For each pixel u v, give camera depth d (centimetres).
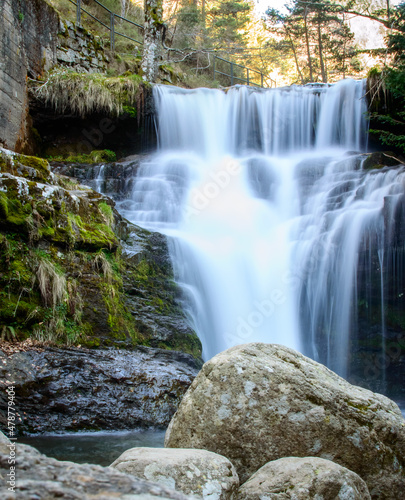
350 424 292
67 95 1302
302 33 3166
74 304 596
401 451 300
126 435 462
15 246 571
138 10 2786
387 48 1317
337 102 1516
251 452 290
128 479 153
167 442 315
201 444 297
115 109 1374
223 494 237
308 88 1573
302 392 297
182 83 2223
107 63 1709
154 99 1462
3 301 538
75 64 1521
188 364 639
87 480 149
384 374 898
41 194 619
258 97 1578
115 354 561
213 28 3238
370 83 1406
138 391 512
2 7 1095
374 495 288
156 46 1616
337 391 303
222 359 319
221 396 303
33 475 150
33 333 544
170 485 230
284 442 288
